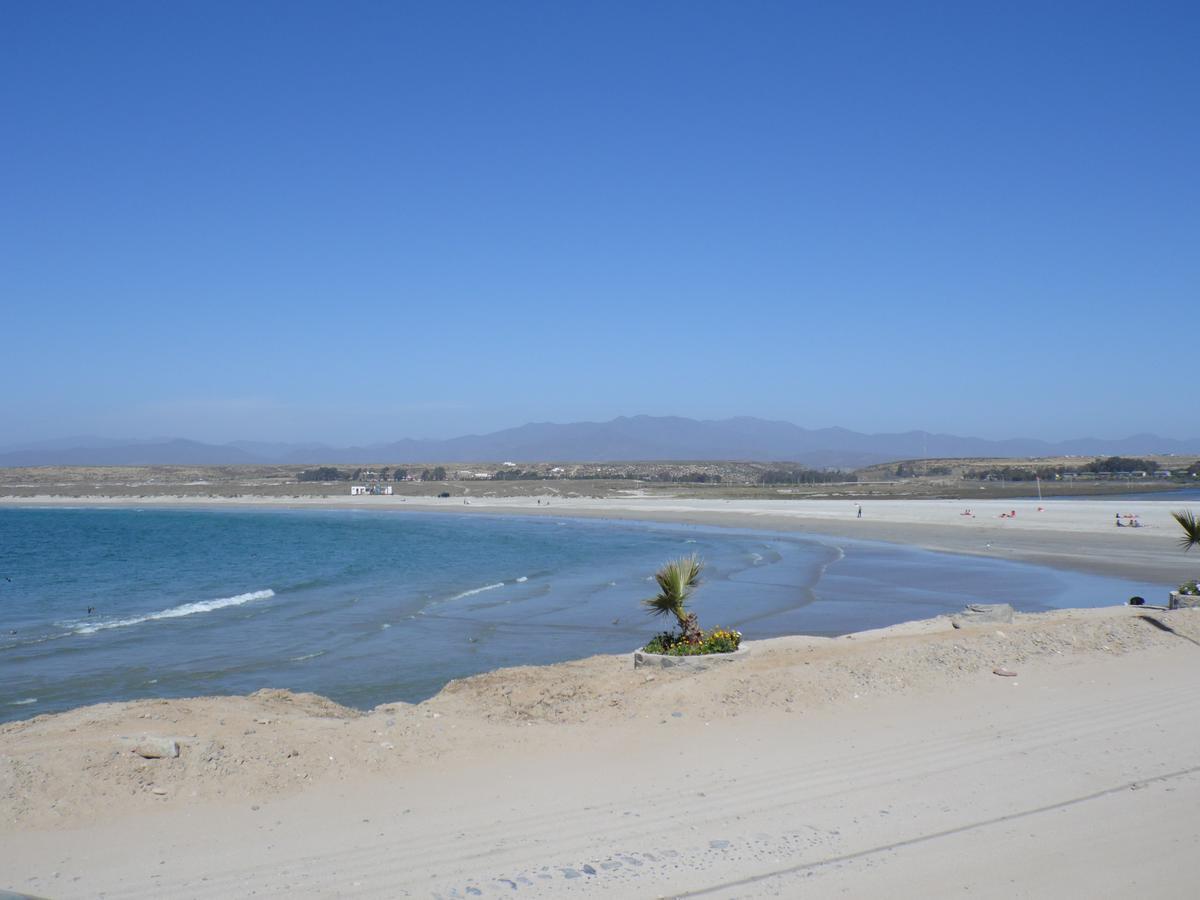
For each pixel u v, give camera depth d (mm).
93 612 29062
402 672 18422
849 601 28547
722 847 6637
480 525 82375
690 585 14055
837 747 8914
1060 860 6488
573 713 10117
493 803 7457
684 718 9797
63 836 6668
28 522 91000
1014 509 71250
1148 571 34812
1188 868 6387
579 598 30344
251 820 7047
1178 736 9297
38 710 15430
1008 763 8469
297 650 21141
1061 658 12656
